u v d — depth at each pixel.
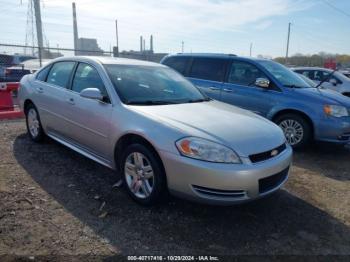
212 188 3.12
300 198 4.10
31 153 5.15
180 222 3.35
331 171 5.18
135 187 3.65
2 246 2.81
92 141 4.22
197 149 3.15
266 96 6.31
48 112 5.10
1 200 3.58
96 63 4.47
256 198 3.30
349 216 3.70
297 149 6.23
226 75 6.96
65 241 2.93
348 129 5.77
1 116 7.68
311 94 6.02
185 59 7.74
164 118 3.53
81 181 4.20
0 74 14.77
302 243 3.12
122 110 3.80
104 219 3.33
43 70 5.58
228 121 3.67
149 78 4.57
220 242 3.06
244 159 3.19
